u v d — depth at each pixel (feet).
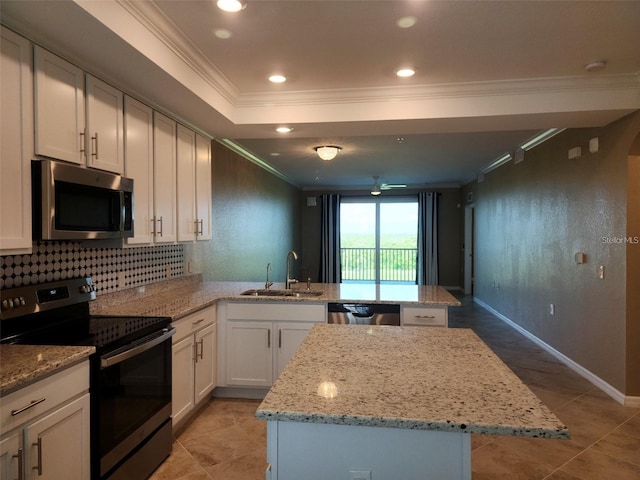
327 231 32.04
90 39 6.26
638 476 7.49
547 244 14.93
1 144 5.46
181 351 8.78
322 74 9.41
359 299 10.47
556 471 7.64
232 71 9.24
